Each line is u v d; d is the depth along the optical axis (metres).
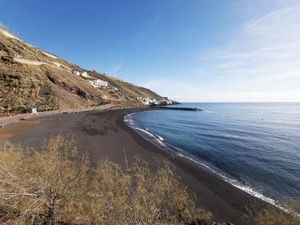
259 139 35.00
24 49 81.06
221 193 12.98
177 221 6.77
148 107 130.00
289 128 50.03
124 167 15.21
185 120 65.50
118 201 5.56
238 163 20.45
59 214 4.98
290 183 15.61
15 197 4.76
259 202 12.02
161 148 24.52
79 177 6.88
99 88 119.56
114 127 37.09
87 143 22.14
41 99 56.41
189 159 20.78
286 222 7.71
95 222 5.19
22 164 7.08
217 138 34.66
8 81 50.75
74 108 64.94
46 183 5.07
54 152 8.15
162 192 7.53
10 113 40.69
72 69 130.00
